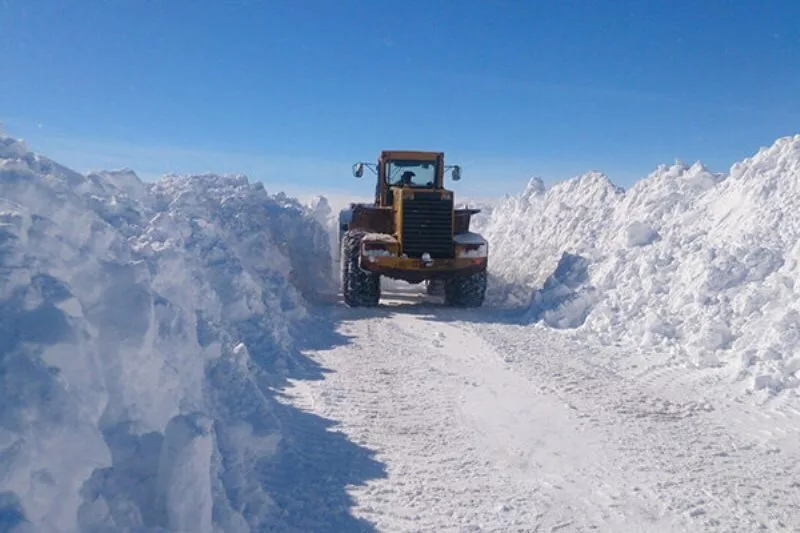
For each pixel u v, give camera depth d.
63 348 3.64
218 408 5.46
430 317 11.77
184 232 9.09
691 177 13.76
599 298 11.03
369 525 4.45
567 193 16.59
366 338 9.91
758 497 4.94
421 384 7.59
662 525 4.55
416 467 5.39
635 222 12.48
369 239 12.69
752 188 11.64
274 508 4.55
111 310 4.38
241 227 12.08
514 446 5.88
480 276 13.22
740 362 7.80
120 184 10.52
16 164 4.86
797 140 11.91
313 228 16.06
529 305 12.08
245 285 9.02
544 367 8.41
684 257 10.76
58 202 4.85
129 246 5.57
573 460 5.60
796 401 6.90
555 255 14.59
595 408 6.87
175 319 5.24
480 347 9.40
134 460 3.92
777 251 9.85
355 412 6.59
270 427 5.48
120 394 4.13
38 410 3.29
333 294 14.92
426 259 12.63
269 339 8.47
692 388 7.54
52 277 4.00
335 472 5.22
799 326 7.99
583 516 4.66
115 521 3.54
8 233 4.04
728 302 9.33
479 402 7.02
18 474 3.03
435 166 14.29
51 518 3.15
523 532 4.43
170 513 3.74
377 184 14.71
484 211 22.02
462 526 4.48
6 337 3.49
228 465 4.68
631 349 9.30
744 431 6.25
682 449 5.83
